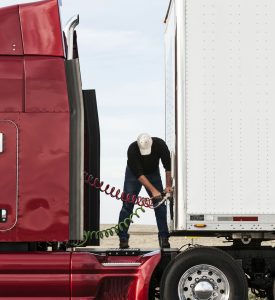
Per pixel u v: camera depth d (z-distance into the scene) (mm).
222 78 9648
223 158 9594
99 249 10562
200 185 9570
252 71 9664
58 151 9641
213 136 9617
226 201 9578
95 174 10781
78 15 10055
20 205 9609
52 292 9672
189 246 10234
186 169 9570
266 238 9938
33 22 9781
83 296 9688
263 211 9562
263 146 9617
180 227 9539
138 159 10672
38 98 9664
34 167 9617
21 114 9641
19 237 9594
